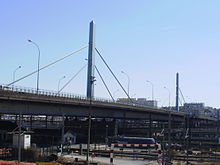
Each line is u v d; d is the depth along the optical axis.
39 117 162.75
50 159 68.56
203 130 178.62
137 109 141.25
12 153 70.06
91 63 139.88
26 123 156.50
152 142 105.56
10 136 99.81
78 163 64.81
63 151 83.94
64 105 102.06
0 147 79.38
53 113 99.19
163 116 174.38
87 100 109.56
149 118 159.38
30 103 89.38
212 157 81.00
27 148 71.44
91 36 142.50
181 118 188.12
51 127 144.75
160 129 181.25
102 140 136.62
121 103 133.00
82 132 147.62
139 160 75.25
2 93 78.12
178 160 75.44
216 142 141.12
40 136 112.12
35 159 67.25
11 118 149.12
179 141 139.50
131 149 103.69
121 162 71.12
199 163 71.94
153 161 73.88
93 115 123.38
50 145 94.62
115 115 136.88
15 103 85.31
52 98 93.06
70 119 154.75
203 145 124.38
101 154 82.25
